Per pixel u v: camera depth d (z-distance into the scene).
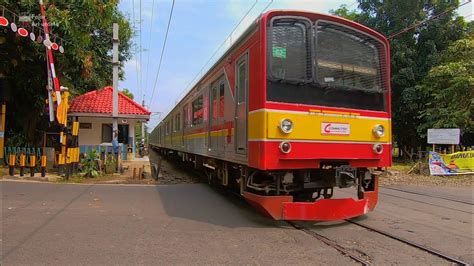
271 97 6.82
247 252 5.69
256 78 7.11
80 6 14.37
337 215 7.22
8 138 17.83
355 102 7.54
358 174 7.91
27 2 13.27
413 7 26.31
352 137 7.41
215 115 10.57
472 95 23.25
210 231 6.90
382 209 9.23
